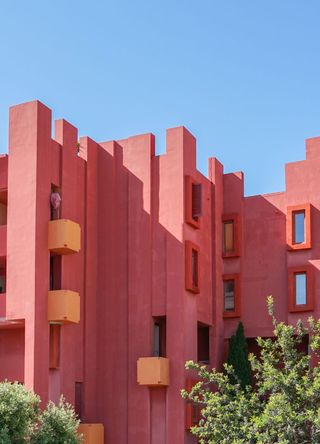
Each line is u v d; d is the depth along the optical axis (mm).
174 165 34906
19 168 32406
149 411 33031
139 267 34594
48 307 31438
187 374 33094
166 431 32656
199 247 35438
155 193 35062
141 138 35719
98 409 33750
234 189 38938
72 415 27484
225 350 37281
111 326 34312
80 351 33406
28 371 30266
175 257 34000
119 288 34781
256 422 24438
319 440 24391
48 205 32312
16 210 32094
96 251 35156
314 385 24672
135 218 35094
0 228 32781
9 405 24703
